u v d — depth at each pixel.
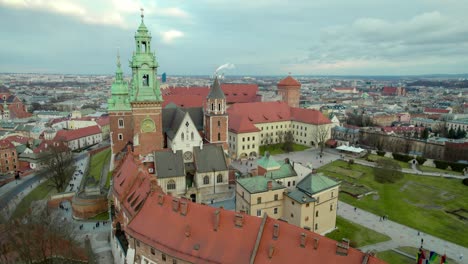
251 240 50.91
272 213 82.75
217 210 54.47
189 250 52.97
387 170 125.69
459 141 176.00
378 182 124.75
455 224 92.06
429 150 177.88
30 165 164.50
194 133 110.38
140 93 107.75
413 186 121.19
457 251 78.31
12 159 161.38
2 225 78.62
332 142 178.12
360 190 115.75
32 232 73.19
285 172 94.31
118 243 70.12
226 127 123.44
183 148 109.88
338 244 45.81
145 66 106.69
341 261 45.03
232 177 113.44
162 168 99.75
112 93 127.44
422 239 79.12
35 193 125.06
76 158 173.50
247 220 52.84
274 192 81.94
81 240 82.12
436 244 81.25
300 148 177.88
